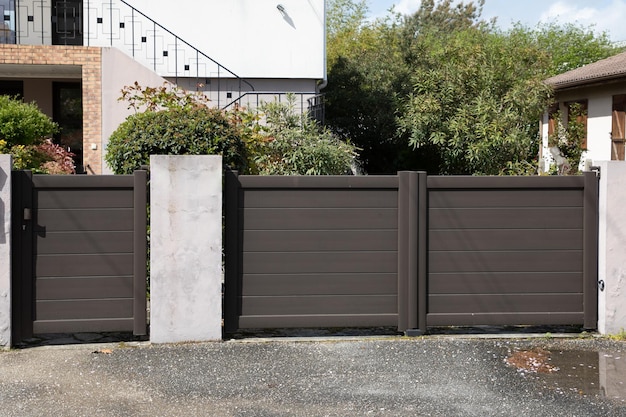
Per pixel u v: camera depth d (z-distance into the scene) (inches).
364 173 786.2
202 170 274.8
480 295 289.1
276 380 234.7
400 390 225.5
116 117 541.3
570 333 294.2
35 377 236.8
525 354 262.7
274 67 641.6
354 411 208.4
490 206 288.8
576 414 206.1
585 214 290.5
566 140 702.5
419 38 885.2
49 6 620.1
